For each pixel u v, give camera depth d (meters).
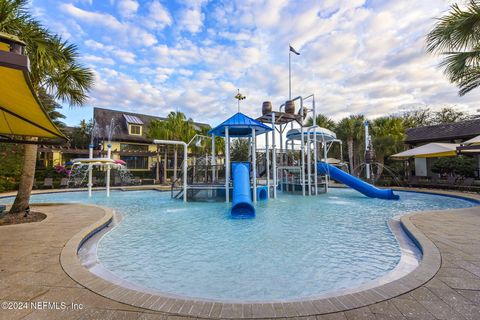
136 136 26.30
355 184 12.54
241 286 2.98
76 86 8.37
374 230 5.71
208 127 27.09
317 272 3.37
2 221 6.15
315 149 13.20
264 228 5.96
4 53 2.16
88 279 2.76
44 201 11.84
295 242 4.79
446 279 2.70
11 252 3.71
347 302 2.26
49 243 4.19
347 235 5.28
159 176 25.50
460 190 13.55
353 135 22.98
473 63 6.70
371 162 17.91
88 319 2.02
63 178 18.22
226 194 10.39
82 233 4.86
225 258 3.94
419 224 5.37
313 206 9.49
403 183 16.77
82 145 28.34
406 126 30.06
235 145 28.62
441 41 6.51
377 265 3.59
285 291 2.85
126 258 3.97
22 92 3.46
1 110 4.32
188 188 11.37
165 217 7.47
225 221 6.80
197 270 3.48
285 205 9.76
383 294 2.39
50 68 7.34
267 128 11.10
